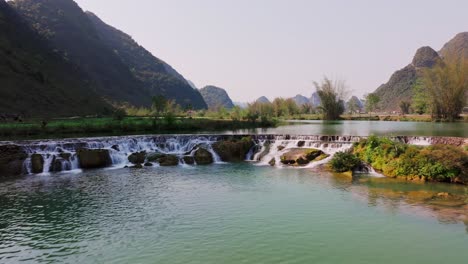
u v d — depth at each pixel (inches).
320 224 760.3
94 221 791.1
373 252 629.9
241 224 766.5
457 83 3218.5
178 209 871.7
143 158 1510.8
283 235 705.6
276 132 2247.8
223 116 3705.7
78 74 5925.2
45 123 2074.3
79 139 1566.2
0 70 3703.3
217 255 621.6
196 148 1620.3
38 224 775.1
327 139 1610.5
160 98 3934.5
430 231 714.2
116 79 7741.1
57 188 1077.8
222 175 1258.6
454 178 1061.8
